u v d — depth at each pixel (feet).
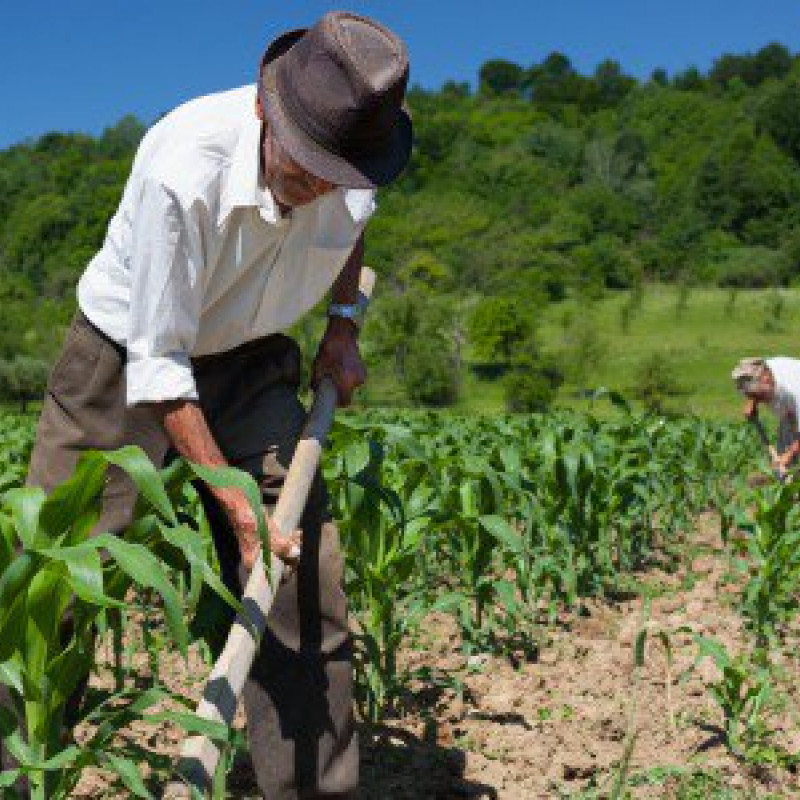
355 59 9.04
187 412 9.55
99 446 10.58
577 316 309.22
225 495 9.74
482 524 15.23
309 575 10.45
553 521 20.16
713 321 305.32
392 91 9.14
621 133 568.41
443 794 12.53
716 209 453.99
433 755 13.34
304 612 10.41
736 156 467.93
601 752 13.51
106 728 8.64
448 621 19.61
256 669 10.37
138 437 10.62
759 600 18.01
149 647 14.96
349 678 10.53
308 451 10.44
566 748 13.58
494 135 596.70
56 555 7.55
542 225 463.83
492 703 15.14
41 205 457.27
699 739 13.93
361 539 13.88
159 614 18.80
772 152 479.82
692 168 514.27
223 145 9.44
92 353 10.40
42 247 444.55
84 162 534.37
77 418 10.53
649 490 25.80
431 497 16.97
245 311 10.39
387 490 13.53
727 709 13.60
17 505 7.95
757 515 18.67
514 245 364.38
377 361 217.56
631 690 15.81
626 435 25.54
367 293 12.80
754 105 573.74
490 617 18.40
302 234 10.29
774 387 29.94
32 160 595.06
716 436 38.45
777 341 277.44
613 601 21.52
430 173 538.06
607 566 22.09
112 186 447.83
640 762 13.25
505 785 12.70
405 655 17.08
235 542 10.91
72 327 10.56
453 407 213.05
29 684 8.27
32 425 43.86
